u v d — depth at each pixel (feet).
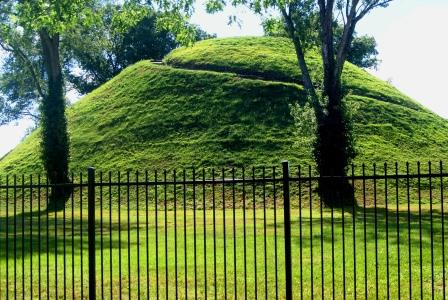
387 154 112.88
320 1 90.53
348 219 65.36
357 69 166.09
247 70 147.33
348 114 90.63
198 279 33.73
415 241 47.11
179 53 164.86
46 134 100.78
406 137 123.24
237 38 176.14
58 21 77.15
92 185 26.89
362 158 110.01
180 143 117.70
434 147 121.19
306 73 93.76
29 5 76.18
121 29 93.71
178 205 89.97
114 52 231.91
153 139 120.67
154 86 143.02
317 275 34.55
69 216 76.74
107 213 80.53
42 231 59.21
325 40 91.15
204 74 144.66
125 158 114.83
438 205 85.51
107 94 147.64
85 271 36.73
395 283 32.27
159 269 37.06
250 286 31.89
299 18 92.94
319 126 90.02
